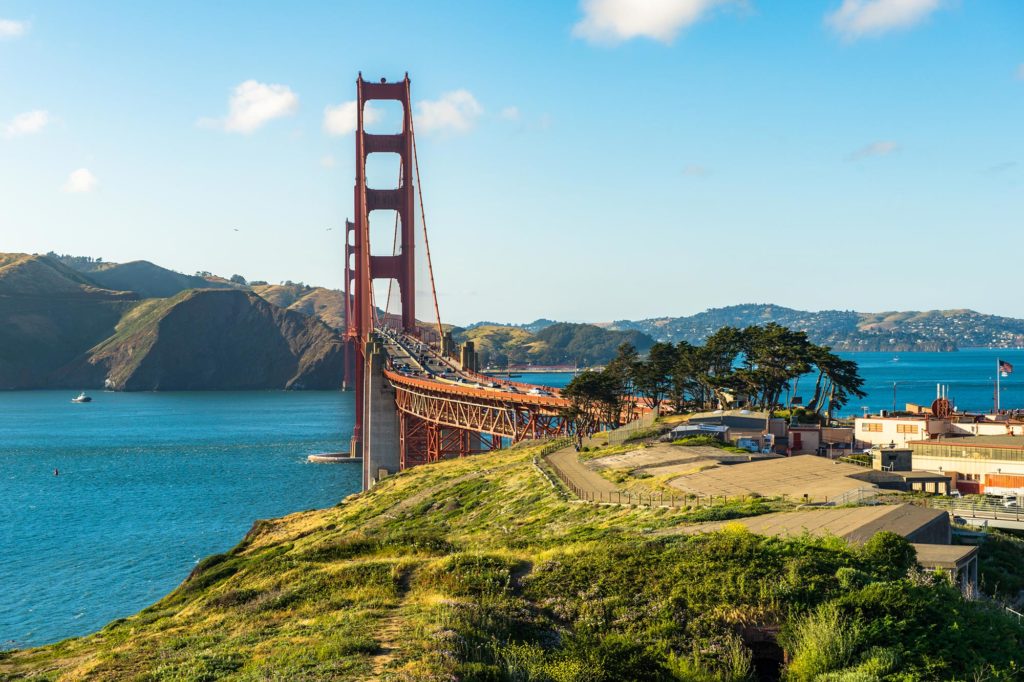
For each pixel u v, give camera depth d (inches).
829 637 1336.1
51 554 5172.2
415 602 1701.5
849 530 1902.1
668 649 1411.2
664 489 3019.2
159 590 4355.3
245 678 1286.9
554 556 1875.0
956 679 1254.9
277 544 4067.4
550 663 1347.2
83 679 1460.4
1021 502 2613.2
